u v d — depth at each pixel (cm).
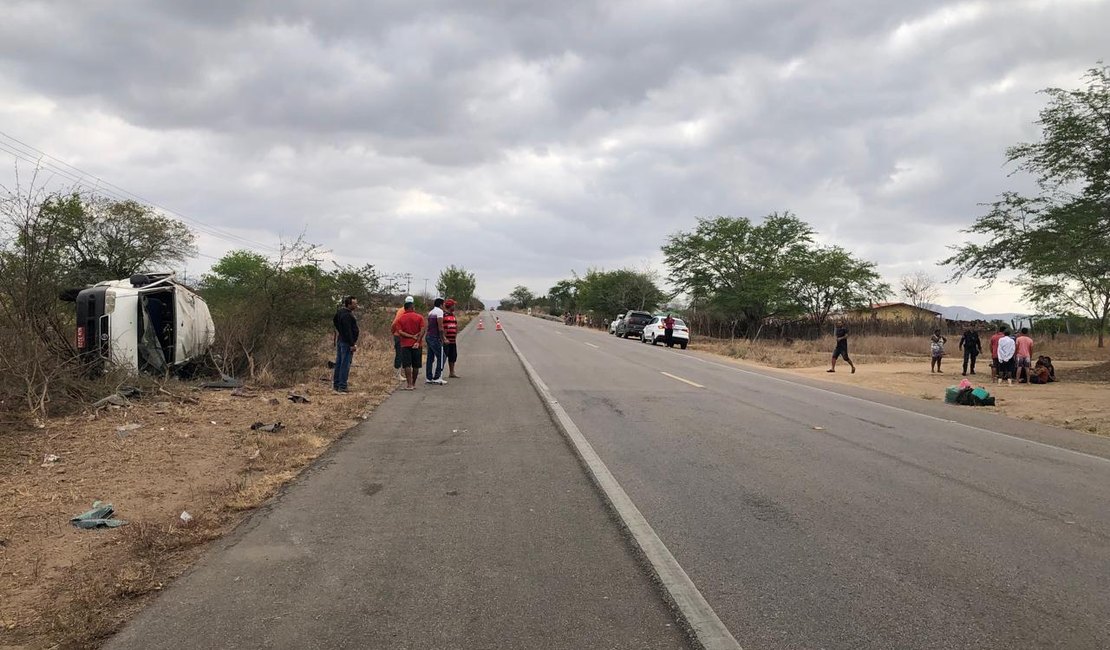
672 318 3650
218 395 1115
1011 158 1981
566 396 1303
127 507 567
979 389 1461
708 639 352
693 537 512
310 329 1541
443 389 1377
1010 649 345
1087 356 3108
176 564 454
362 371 1569
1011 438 988
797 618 378
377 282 2202
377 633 358
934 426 1074
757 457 791
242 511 570
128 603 395
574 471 713
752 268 4488
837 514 573
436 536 510
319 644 346
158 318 1160
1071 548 497
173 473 670
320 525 534
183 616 378
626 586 421
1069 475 742
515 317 9825
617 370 1872
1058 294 3228
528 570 446
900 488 663
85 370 984
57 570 439
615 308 6769
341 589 414
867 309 4731
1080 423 1191
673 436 913
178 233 3288
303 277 1494
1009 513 585
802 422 1059
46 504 562
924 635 359
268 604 392
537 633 359
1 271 956
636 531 522
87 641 350
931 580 434
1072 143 1858
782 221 4516
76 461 688
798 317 4675
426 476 687
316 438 848
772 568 452
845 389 1639
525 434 912
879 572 446
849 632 362
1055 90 1872
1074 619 379
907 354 3256
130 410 909
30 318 961
